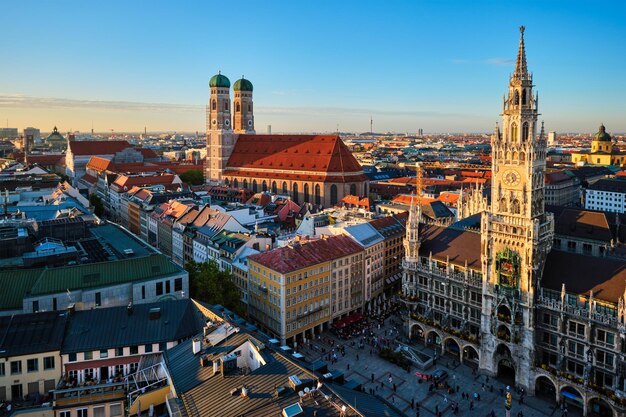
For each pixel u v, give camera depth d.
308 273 137.62
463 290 125.06
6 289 105.25
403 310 146.38
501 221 112.56
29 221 150.75
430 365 123.12
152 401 75.88
